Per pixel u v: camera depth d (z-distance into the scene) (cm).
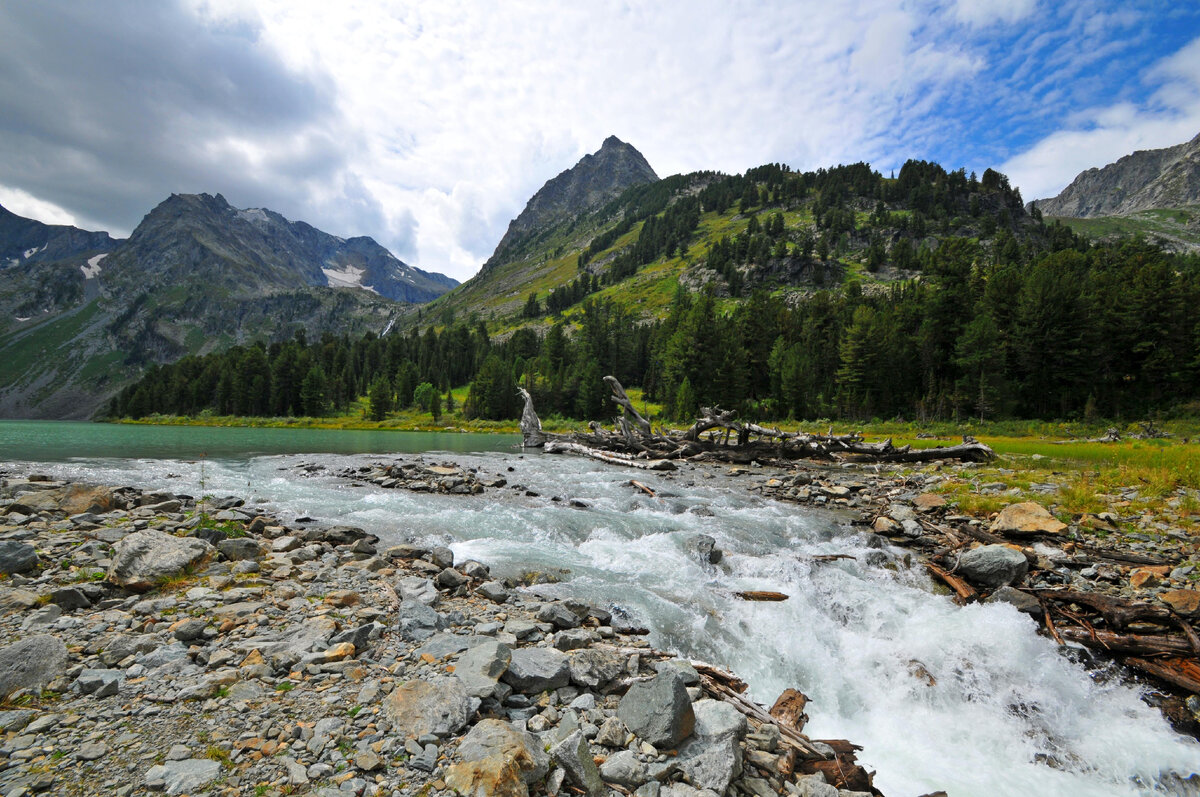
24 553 815
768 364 9869
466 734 461
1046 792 612
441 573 943
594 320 18012
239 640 629
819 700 749
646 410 10494
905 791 585
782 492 2244
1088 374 7050
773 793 461
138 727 447
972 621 938
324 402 12481
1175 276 7494
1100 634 900
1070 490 1695
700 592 1031
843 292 18750
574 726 500
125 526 1116
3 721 438
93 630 629
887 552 1353
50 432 6406
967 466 2802
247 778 392
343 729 461
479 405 11219
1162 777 644
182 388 13088
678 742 489
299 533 1200
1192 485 1742
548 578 1052
